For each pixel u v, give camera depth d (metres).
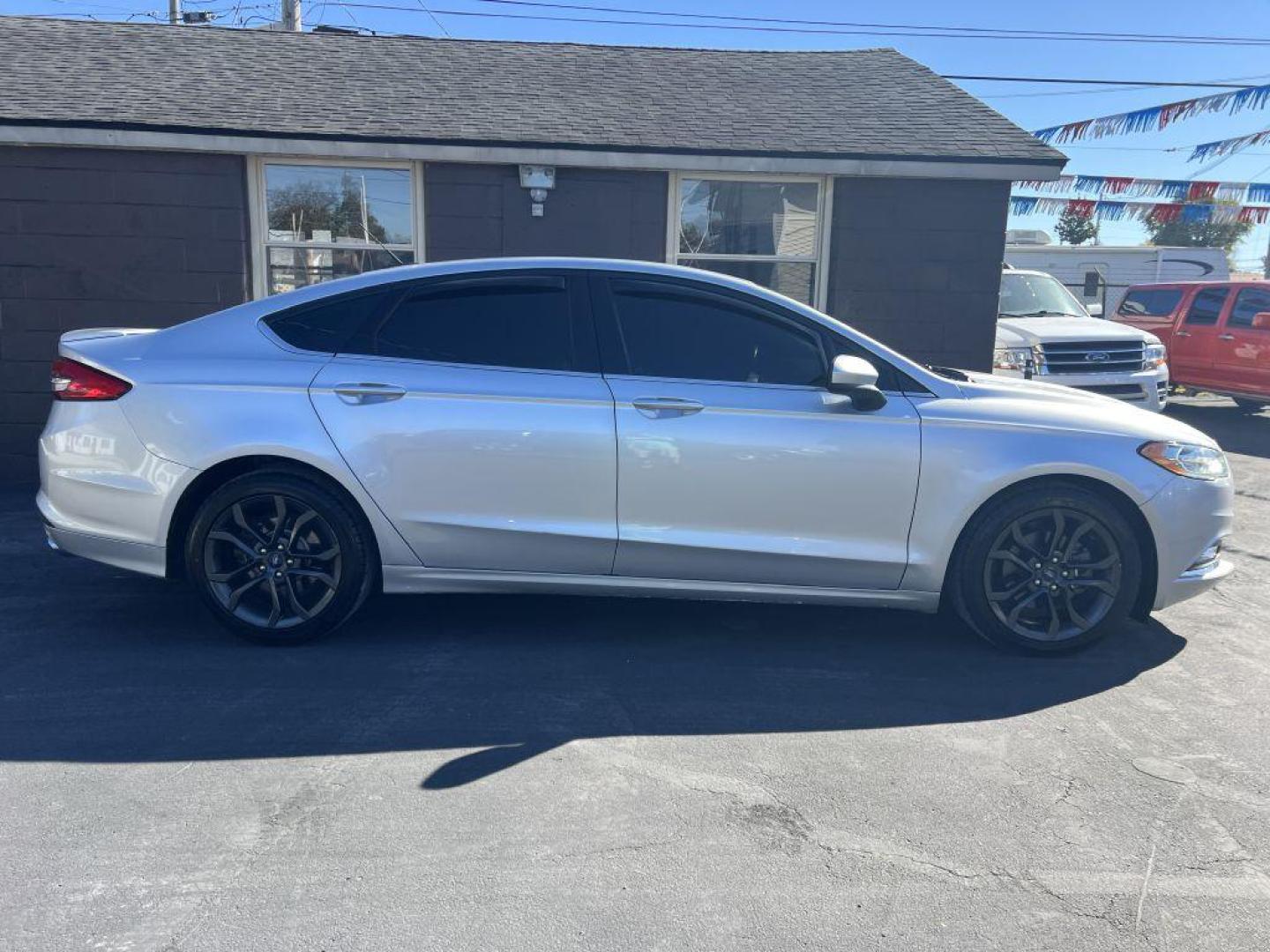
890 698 4.02
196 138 7.64
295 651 4.43
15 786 3.22
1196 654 4.57
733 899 2.69
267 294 8.38
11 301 7.93
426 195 8.27
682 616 5.02
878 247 8.60
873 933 2.57
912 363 4.49
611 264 4.51
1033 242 25.56
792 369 4.42
